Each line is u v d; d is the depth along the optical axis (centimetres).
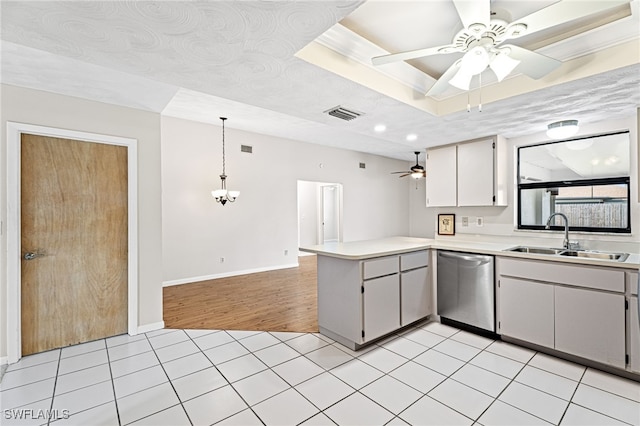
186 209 504
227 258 550
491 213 367
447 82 207
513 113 276
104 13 139
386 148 705
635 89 222
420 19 193
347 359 253
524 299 267
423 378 224
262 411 188
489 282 289
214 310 377
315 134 585
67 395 205
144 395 205
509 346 275
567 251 289
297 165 641
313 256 808
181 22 148
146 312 313
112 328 299
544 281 255
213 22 148
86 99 279
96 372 234
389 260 288
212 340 292
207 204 525
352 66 216
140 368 240
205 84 222
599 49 197
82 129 277
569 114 278
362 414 185
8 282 247
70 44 167
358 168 753
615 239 282
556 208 330
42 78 238
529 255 262
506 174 358
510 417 181
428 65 249
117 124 295
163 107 304
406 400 198
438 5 180
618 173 291
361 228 761
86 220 286
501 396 202
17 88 250
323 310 302
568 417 181
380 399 199
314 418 182
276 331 313
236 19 146
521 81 233
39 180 264
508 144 358
